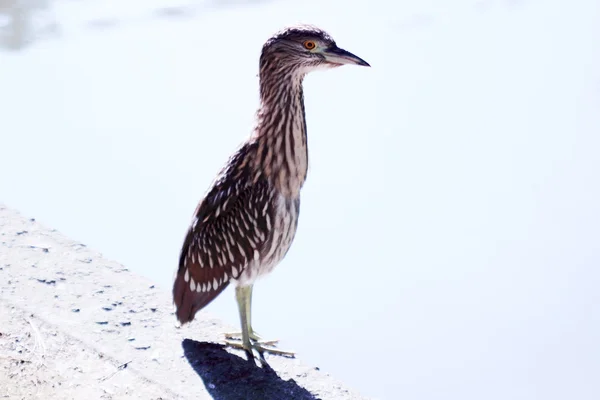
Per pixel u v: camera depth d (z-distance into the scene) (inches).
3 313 320.2
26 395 282.4
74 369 296.4
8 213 382.3
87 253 360.8
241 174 306.7
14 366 295.0
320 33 301.0
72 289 336.5
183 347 312.0
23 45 702.5
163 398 286.7
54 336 310.3
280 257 321.1
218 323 328.5
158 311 329.7
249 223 306.7
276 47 300.0
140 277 350.0
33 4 741.9
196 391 291.6
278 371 304.3
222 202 307.7
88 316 322.3
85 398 283.6
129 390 289.1
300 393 294.4
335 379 303.7
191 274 316.8
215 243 308.8
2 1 730.2
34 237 366.9
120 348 307.9
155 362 303.0
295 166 308.7
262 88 306.2
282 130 303.4
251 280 315.9
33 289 334.0
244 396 290.7
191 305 318.7
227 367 303.7
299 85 305.9
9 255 352.8
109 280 344.5
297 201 316.8
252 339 322.7
